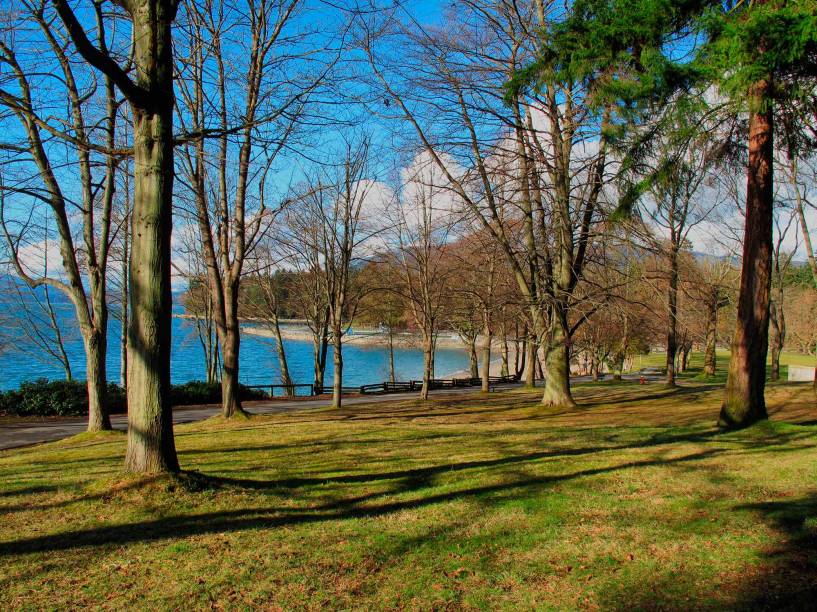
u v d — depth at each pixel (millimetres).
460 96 15453
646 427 11844
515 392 28484
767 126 10219
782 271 27484
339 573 4203
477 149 15930
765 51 7863
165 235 6145
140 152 6039
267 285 34969
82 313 14047
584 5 11336
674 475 6844
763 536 4754
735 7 9070
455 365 67250
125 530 5039
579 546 4676
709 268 29922
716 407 16031
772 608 3576
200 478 6375
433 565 4344
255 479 7012
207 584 4000
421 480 7008
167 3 6004
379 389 35594
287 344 79250
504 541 4816
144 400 6211
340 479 7109
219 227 17438
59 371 48406
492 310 19016
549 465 7633
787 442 8750
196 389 25469
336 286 27234
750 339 10578
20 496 6250
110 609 3643
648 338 38719
